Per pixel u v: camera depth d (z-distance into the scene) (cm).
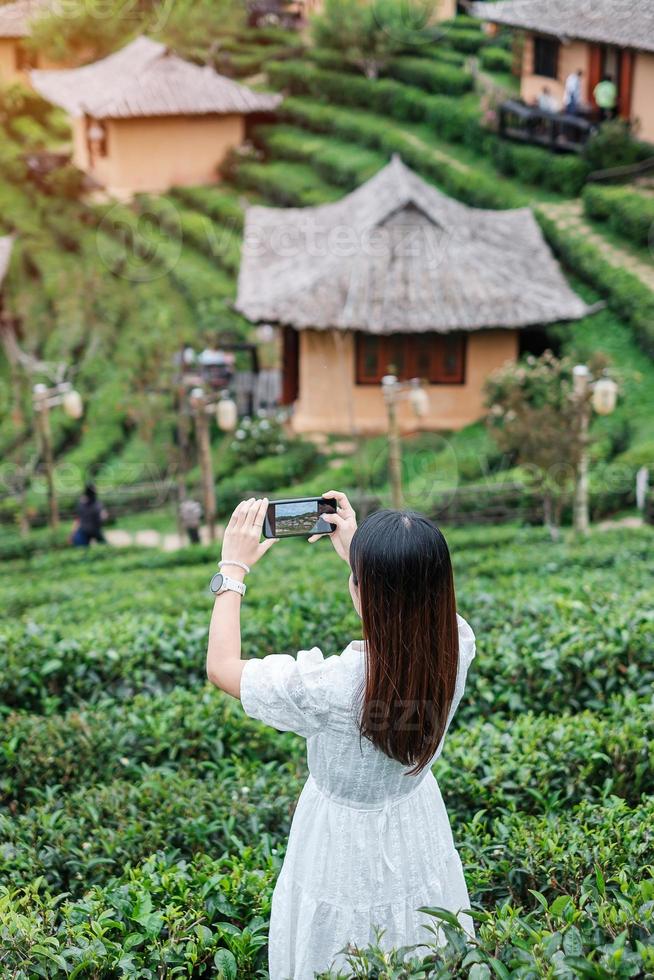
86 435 2202
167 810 407
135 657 597
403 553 245
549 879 322
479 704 524
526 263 2252
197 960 280
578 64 2647
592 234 2478
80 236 3122
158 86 3319
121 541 1833
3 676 566
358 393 2162
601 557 1252
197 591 1220
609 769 423
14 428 2172
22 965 262
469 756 423
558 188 2677
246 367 2464
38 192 3303
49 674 579
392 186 2273
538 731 445
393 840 262
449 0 3338
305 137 3438
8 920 276
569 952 235
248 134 3544
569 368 1995
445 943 264
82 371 2438
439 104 3134
